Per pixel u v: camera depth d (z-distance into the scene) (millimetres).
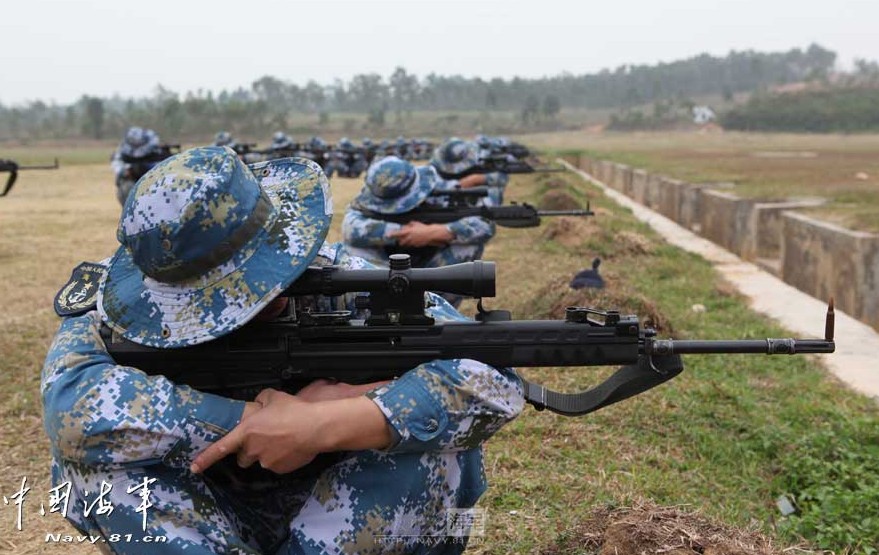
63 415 2262
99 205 25422
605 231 14898
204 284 2320
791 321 9766
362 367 2490
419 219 6949
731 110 106500
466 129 112062
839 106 94750
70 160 59531
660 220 20594
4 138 105562
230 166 2314
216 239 2279
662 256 13938
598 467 5148
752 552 3594
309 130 102562
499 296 10641
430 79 171125
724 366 7500
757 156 48094
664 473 5141
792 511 4793
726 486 5086
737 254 15078
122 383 2285
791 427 5941
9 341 8562
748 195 23109
